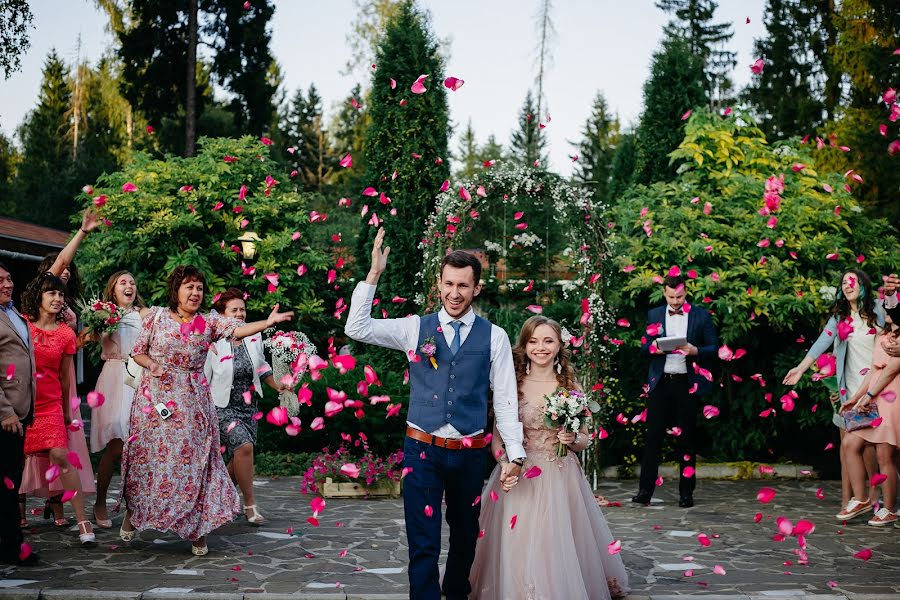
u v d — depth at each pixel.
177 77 21.34
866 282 6.09
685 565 4.96
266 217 12.12
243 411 6.10
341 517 6.42
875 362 6.04
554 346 4.16
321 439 9.12
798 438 9.20
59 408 5.33
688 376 7.00
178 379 5.05
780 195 8.83
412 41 11.23
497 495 4.05
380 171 11.22
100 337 5.80
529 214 11.41
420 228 10.93
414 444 3.67
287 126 42.28
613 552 4.13
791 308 8.18
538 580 3.79
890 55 17.86
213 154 12.54
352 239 17.50
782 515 6.64
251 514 6.10
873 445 6.41
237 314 6.02
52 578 4.44
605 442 8.78
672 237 8.60
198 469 5.03
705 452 9.28
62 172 28.00
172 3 20.83
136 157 12.45
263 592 4.19
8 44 14.89
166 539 5.48
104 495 5.83
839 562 5.05
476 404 3.70
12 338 4.76
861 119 17.77
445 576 3.83
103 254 11.73
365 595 4.12
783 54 24.05
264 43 22.27
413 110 11.13
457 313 3.77
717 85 31.42
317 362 4.34
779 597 4.21
